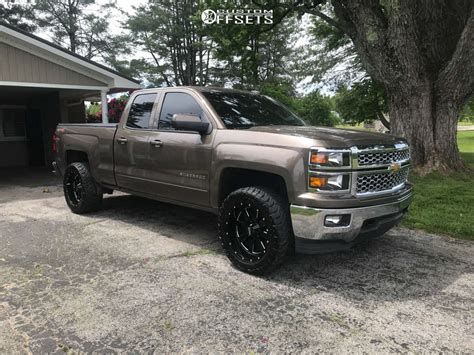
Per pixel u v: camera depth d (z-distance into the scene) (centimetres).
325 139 335
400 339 267
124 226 543
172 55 3662
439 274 376
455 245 459
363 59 921
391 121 939
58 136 655
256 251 374
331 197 324
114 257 419
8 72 894
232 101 456
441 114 894
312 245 336
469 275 373
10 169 1331
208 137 409
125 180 527
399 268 390
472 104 1762
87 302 317
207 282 355
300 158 330
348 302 319
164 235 500
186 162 430
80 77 1011
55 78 969
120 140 523
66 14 3491
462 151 1897
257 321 289
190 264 399
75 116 1513
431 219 553
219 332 274
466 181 818
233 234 386
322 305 314
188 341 263
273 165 345
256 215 364
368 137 363
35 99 1413
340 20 984
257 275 368
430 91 886
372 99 1761
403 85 875
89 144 582
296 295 331
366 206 337
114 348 255
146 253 432
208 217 594
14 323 285
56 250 443
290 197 337
